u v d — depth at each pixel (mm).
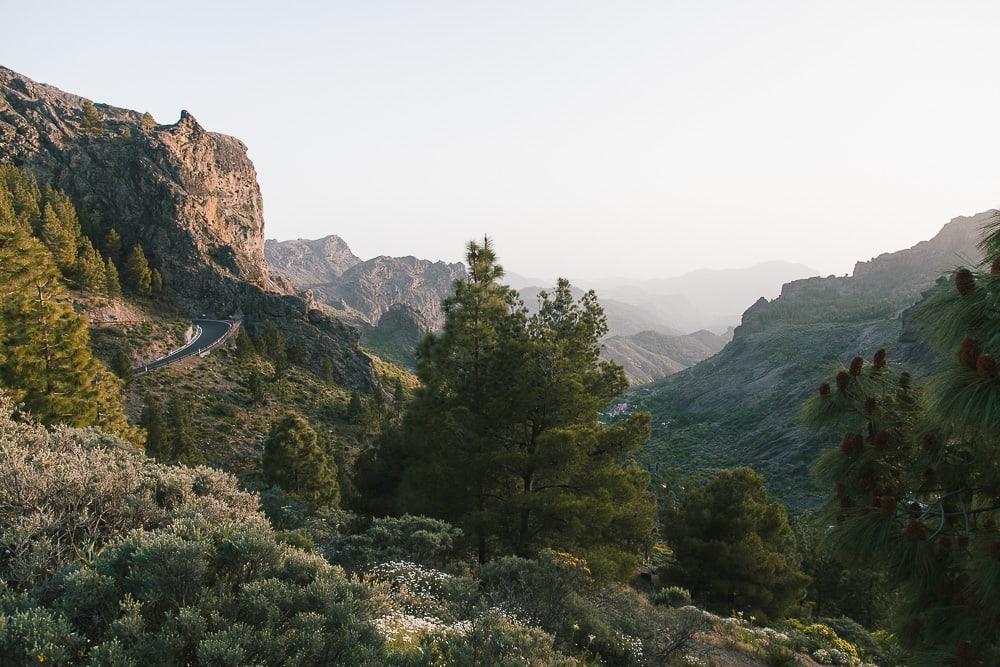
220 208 128000
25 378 22844
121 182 109062
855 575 32000
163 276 101750
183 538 6266
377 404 85312
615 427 16188
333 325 113688
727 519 26031
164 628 4855
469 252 18812
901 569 4914
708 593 25547
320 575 6344
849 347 169500
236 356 81688
